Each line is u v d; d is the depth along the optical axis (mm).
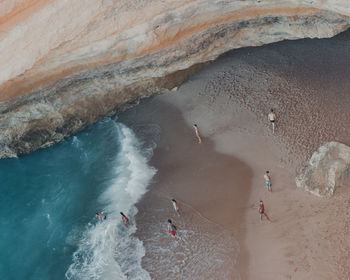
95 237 15875
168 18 17734
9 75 17062
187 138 19328
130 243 15305
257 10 18797
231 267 13391
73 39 17141
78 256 15336
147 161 18750
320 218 13695
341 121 16688
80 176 18969
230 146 18047
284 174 15789
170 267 14039
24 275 15062
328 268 12266
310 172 14789
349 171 14617
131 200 17062
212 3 17828
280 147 16891
